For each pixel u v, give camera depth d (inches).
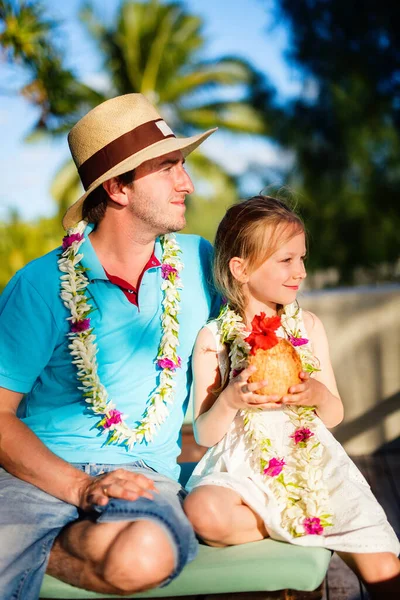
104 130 111.4
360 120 816.9
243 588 91.8
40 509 98.7
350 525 97.0
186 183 112.0
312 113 834.2
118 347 109.7
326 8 813.9
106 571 88.5
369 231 821.9
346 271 819.4
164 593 92.2
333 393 115.6
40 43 385.4
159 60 930.7
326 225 828.6
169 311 111.6
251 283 114.3
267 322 100.5
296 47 823.7
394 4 797.9
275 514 99.0
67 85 452.4
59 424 108.5
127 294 111.4
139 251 113.2
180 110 965.2
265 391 99.3
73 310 107.7
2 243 615.2
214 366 113.7
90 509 95.2
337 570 137.7
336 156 832.3
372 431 221.1
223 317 115.3
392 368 219.9
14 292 109.5
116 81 930.1
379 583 94.6
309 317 119.2
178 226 112.2
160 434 110.1
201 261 122.0
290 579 91.0
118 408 108.9
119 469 96.3
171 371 109.9
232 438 108.9
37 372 107.9
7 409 105.6
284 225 111.3
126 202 109.7
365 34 811.4
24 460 99.5
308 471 101.6
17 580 93.6
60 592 94.0
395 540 97.5
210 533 97.1
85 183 114.6
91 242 114.0
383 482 191.5
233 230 114.7
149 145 110.9
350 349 220.8
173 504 95.3
